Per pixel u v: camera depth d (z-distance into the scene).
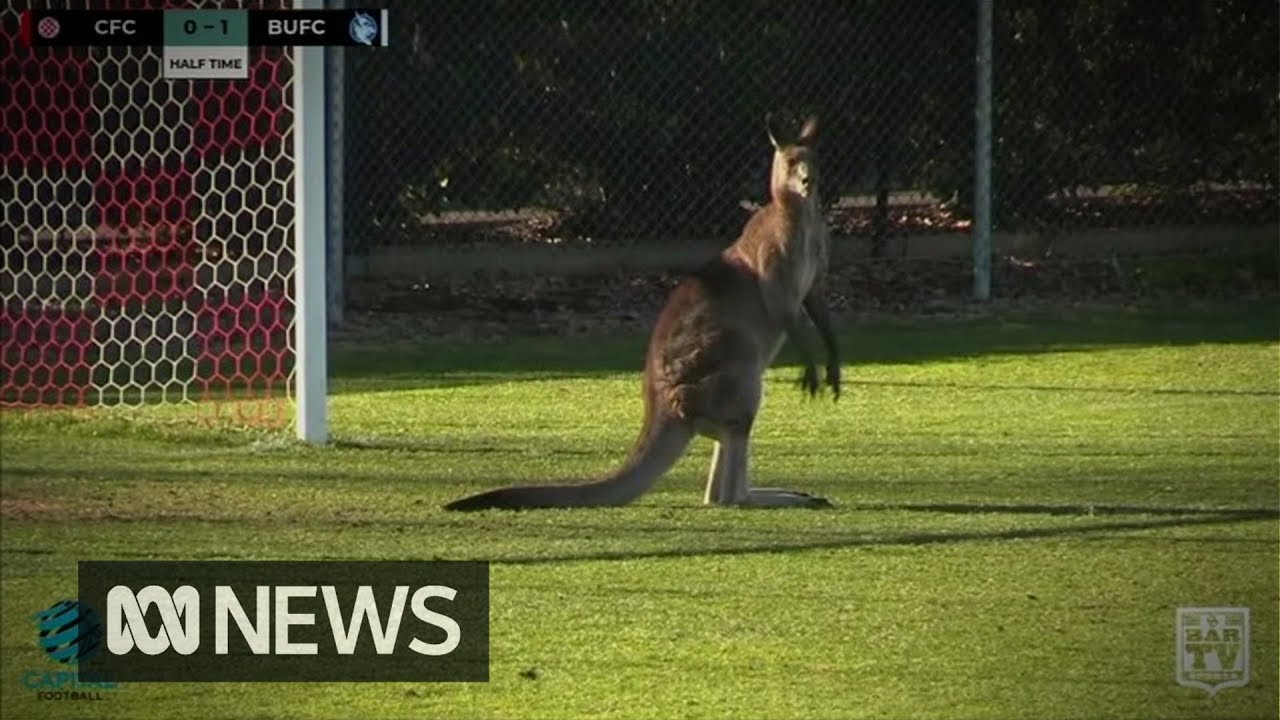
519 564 13.35
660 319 15.48
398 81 25.72
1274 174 28.39
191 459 16.92
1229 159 28.36
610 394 20.27
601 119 26.45
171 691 10.82
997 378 21.06
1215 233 28.61
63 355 21.83
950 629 11.89
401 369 21.64
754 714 10.38
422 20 25.66
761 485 16.06
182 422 18.52
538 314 25.00
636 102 26.50
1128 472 16.58
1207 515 14.95
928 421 18.84
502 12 25.91
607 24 26.28
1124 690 10.80
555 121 26.28
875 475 16.47
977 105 26.14
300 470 16.50
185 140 24.88
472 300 25.42
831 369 16.44
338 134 23.70
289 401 19.52
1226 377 21.12
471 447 17.62
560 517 14.76
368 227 25.86
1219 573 13.20
